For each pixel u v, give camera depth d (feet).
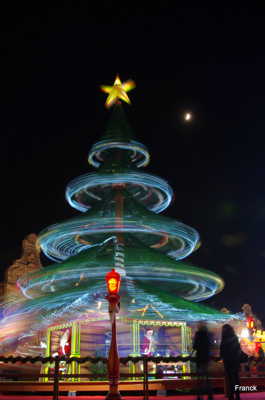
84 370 77.30
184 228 101.91
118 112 117.80
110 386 41.70
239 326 100.58
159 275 92.63
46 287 101.35
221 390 66.64
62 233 99.50
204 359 48.49
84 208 116.98
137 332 79.51
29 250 145.59
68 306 84.43
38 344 112.47
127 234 98.78
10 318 99.81
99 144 111.14
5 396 66.90
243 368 75.61
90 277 90.68
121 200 103.24
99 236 107.55
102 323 80.74
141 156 115.85
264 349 97.55
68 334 81.35
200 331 49.83
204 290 105.70
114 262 89.56
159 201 116.26
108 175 104.06
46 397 64.18
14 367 103.86
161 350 82.33
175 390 68.08
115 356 42.37
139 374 52.03
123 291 84.64
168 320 82.07
